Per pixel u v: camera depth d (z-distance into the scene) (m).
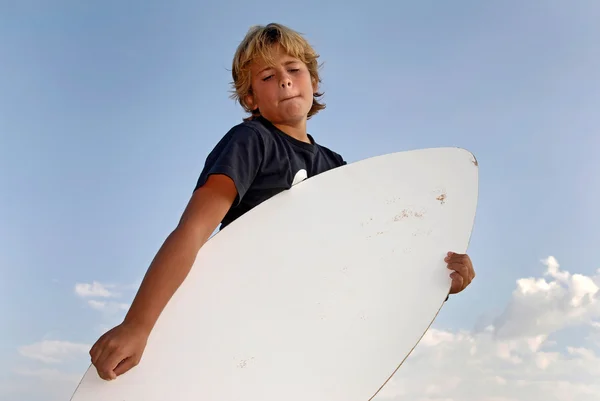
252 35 1.77
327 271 1.48
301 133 1.74
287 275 1.45
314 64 1.89
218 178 1.40
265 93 1.69
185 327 1.30
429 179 1.71
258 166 1.51
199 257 1.41
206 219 1.33
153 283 1.21
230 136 1.54
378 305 1.43
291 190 1.59
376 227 1.59
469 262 1.53
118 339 1.13
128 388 1.18
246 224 1.50
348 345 1.36
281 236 1.51
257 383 1.27
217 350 1.29
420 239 1.58
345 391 1.29
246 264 1.44
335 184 1.65
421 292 1.47
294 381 1.29
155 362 1.24
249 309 1.37
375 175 1.70
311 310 1.40
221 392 1.24
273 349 1.32
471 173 1.72
